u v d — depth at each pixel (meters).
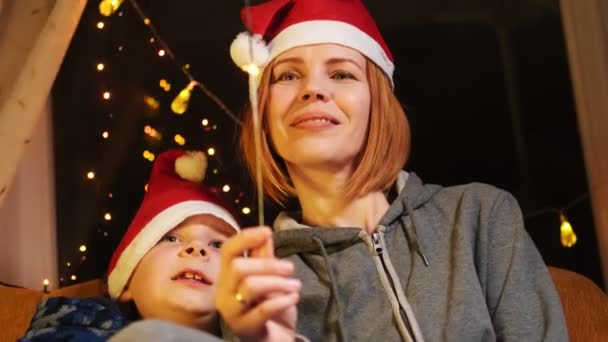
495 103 1.86
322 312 1.25
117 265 1.39
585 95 1.76
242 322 0.90
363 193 1.32
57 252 1.84
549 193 1.83
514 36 1.88
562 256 1.81
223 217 1.39
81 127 1.88
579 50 1.78
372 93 1.34
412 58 1.88
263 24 1.31
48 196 1.81
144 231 1.37
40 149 1.81
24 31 1.51
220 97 1.88
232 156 1.84
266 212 1.77
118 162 1.86
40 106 1.47
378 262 1.26
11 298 1.56
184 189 1.42
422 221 1.31
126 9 1.90
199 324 1.31
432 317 1.20
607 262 1.72
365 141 1.33
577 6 1.78
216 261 1.34
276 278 0.90
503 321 1.23
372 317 1.23
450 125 1.86
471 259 1.25
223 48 1.89
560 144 1.84
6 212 1.73
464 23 1.88
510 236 1.29
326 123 1.28
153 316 1.31
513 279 1.25
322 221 1.34
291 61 1.31
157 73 1.89
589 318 1.41
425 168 1.85
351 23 1.34
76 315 1.26
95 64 1.89
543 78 1.86
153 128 1.87
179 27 1.90
